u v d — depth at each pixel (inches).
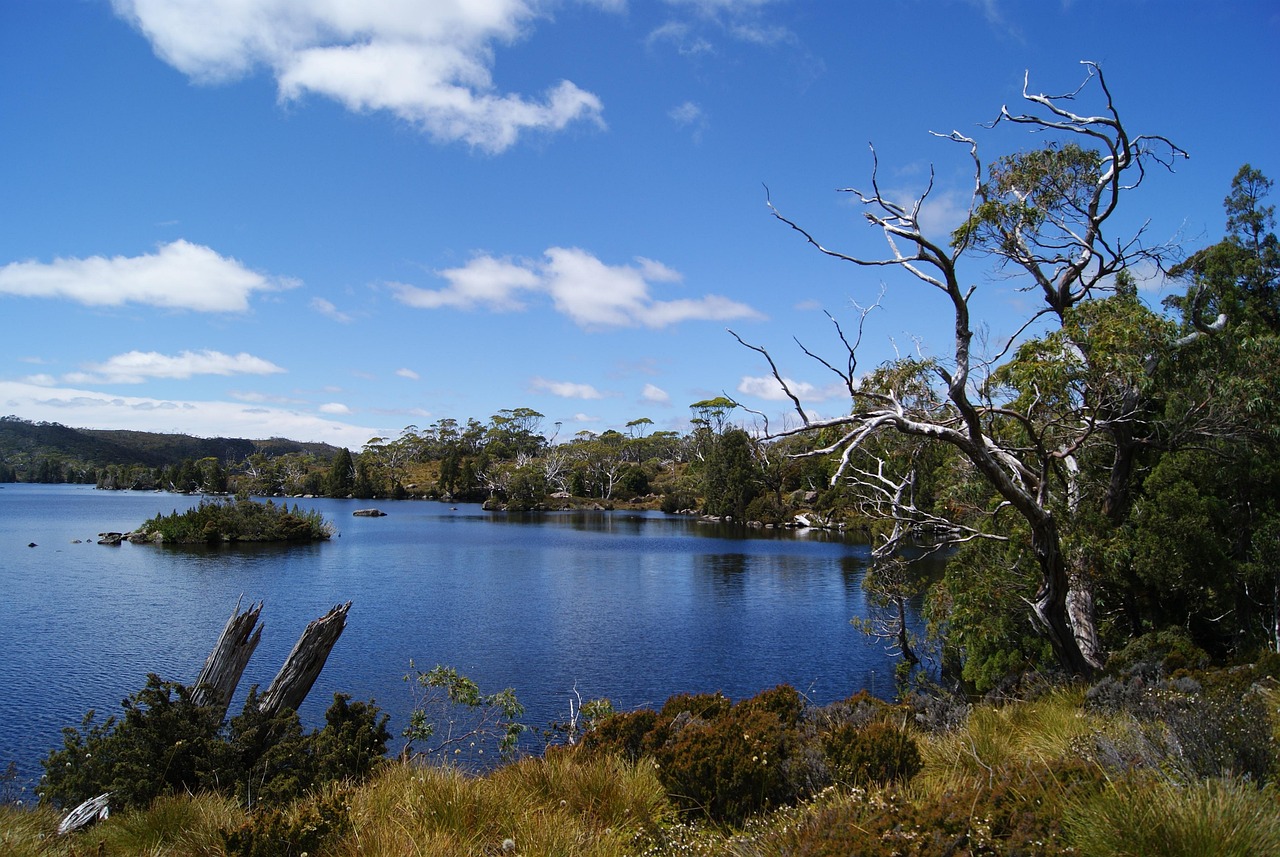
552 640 1000.2
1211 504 584.1
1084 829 162.7
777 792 254.7
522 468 4955.7
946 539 654.5
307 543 2273.6
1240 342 563.2
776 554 2080.5
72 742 361.4
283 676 440.8
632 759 301.1
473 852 210.2
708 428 3752.5
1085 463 665.0
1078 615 561.0
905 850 157.6
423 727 460.1
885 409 440.1
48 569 1596.9
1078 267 577.6
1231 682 346.0
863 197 407.8
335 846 215.9
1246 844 150.7
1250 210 714.8
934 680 821.9
